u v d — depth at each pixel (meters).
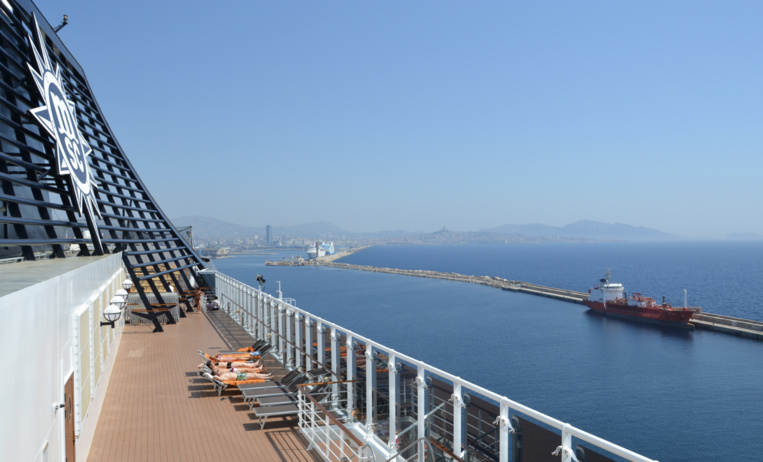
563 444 3.93
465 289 143.88
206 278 26.48
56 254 10.89
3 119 9.44
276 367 12.35
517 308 106.94
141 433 8.36
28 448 4.01
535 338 77.06
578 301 115.38
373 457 6.37
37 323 4.39
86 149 14.02
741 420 44.25
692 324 88.19
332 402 8.89
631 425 43.19
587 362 64.06
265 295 14.55
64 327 5.80
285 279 175.12
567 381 55.75
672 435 41.00
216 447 7.79
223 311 22.39
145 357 13.76
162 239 22.17
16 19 11.44
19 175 11.29
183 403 9.90
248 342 15.72
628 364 63.50
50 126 10.09
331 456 7.43
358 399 7.99
